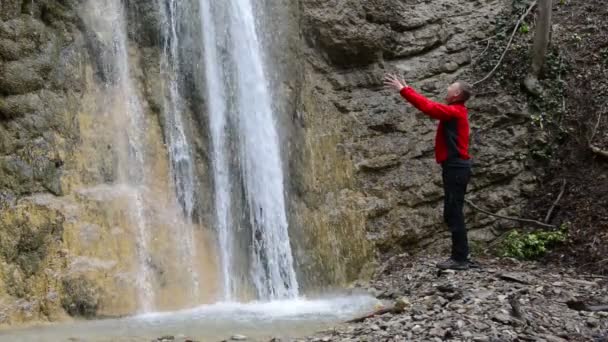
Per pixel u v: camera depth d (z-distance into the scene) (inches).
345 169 391.9
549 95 429.7
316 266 363.3
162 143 331.3
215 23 366.9
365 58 419.2
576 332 226.2
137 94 331.6
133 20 339.0
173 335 241.1
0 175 278.7
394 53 430.0
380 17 422.6
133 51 336.2
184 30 353.4
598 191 386.3
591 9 471.5
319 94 402.9
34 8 302.2
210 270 324.2
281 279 351.6
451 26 449.7
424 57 436.5
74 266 280.1
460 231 312.8
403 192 396.5
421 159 405.7
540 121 419.5
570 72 438.0
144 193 316.5
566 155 414.0
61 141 298.5
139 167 321.4
